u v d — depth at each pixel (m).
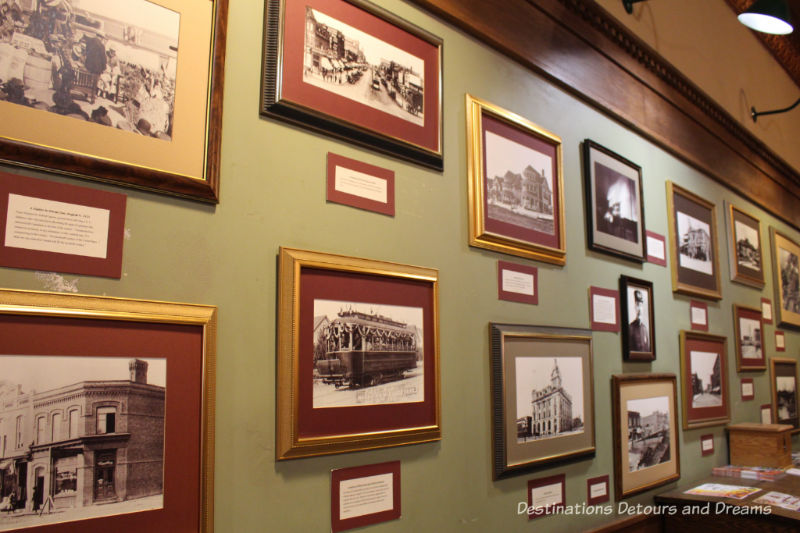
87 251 1.54
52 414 1.42
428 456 2.30
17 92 1.48
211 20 1.85
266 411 1.83
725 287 5.02
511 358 2.71
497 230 2.75
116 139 1.61
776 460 4.30
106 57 1.63
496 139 2.84
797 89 7.40
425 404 2.28
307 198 2.03
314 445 1.89
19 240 1.44
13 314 1.39
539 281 2.99
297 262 1.92
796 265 6.57
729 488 3.69
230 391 1.75
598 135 3.66
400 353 2.22
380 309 2.18
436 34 2.65
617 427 3.35
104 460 1.48
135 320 1.57
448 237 2.53
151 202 1.67
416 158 2.42
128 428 1.53
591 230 3.38
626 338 3.54
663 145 4.35
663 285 4.12
